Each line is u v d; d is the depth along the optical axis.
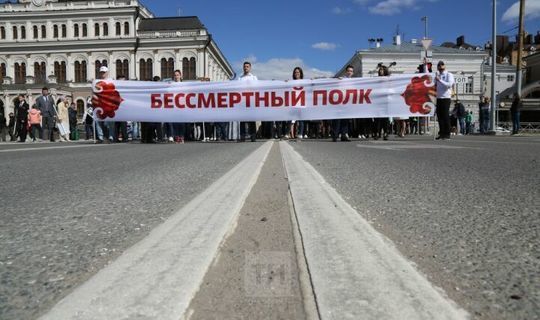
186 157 6.39
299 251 1.62
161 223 2.15
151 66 65.12
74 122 19.53
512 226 2.06
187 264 1.47
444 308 1.14
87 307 1.15
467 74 58.72
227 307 1.15
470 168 4.54
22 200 2.88
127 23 64.94
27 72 66.69
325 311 1.11
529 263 1.53
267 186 3.23
